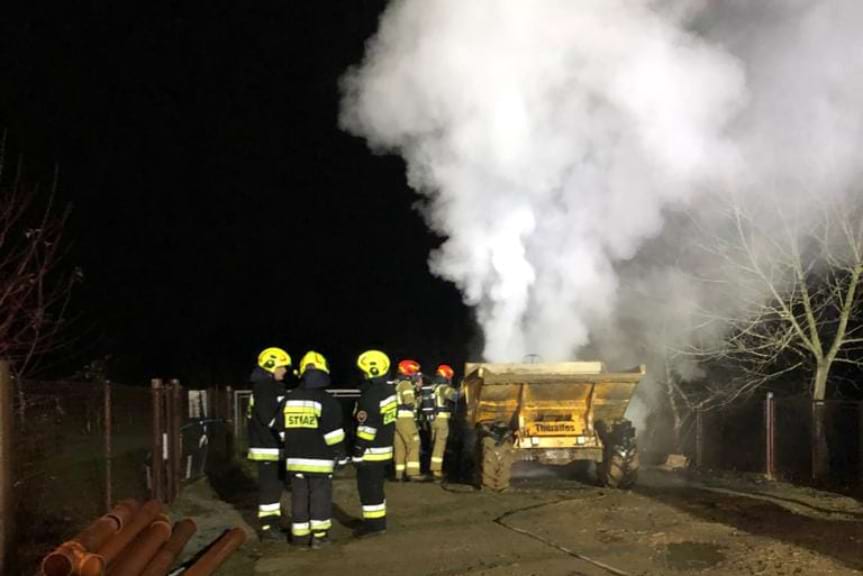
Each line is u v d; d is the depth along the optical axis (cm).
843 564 750
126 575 596
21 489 681
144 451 1116
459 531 914
